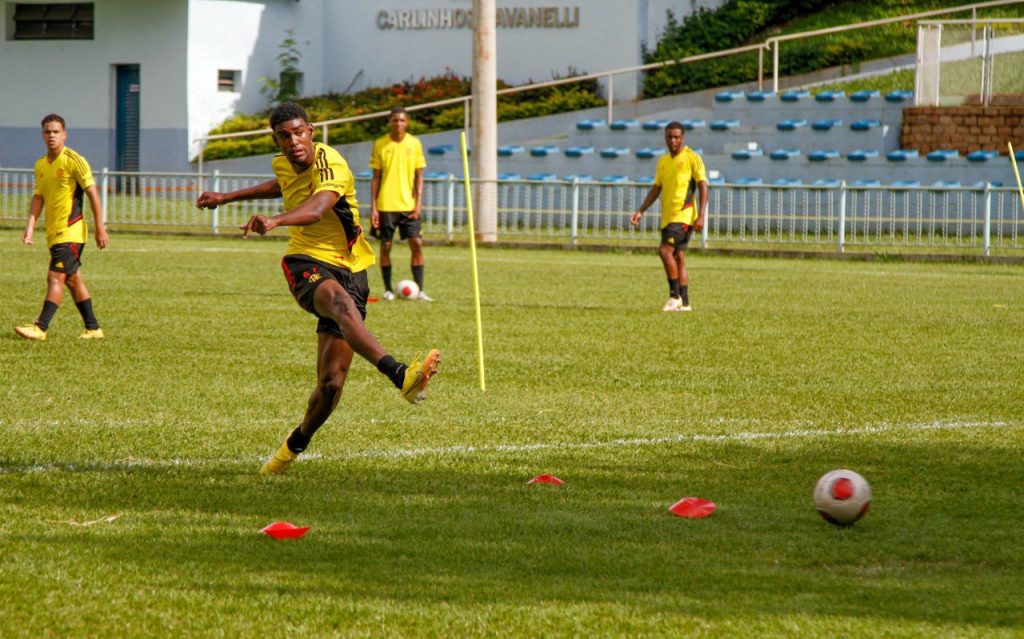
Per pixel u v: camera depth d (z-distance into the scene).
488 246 60.91
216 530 13.26
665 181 34.69
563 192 61.00
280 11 86.38
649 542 13.04
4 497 14.46
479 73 61.94
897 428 19.20
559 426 19.16
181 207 65.38
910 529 13.62
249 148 81.12
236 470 16.03
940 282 44.75
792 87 79.62
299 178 15.51
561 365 25.00
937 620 10.76
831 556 12.61
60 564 12.02
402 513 14.05
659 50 82.12
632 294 39.12
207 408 20.02
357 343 14.90
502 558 12.41
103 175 66.19
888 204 63.59
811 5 87.88
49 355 24.92
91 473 15.67
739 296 39.12
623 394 21.97
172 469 15.98
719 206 61.16
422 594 11.30
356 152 80.06
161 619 10.64
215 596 11.20
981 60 69.50
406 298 36.75
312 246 15.58
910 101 71.62
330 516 13.89
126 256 49.97
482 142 62.19
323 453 17.05
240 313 31.98
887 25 83.88
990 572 12.18
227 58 84.19
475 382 22.89
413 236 37.00
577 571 12.02
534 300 37.00
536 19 83.25
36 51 85.88
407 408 20.41
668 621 10.68
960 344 28.59
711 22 83.25
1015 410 20.75
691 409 20.69
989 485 15.68
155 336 27.78
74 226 27.08
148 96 83.69
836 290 41.47
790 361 25.88
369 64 87.88
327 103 85.44
